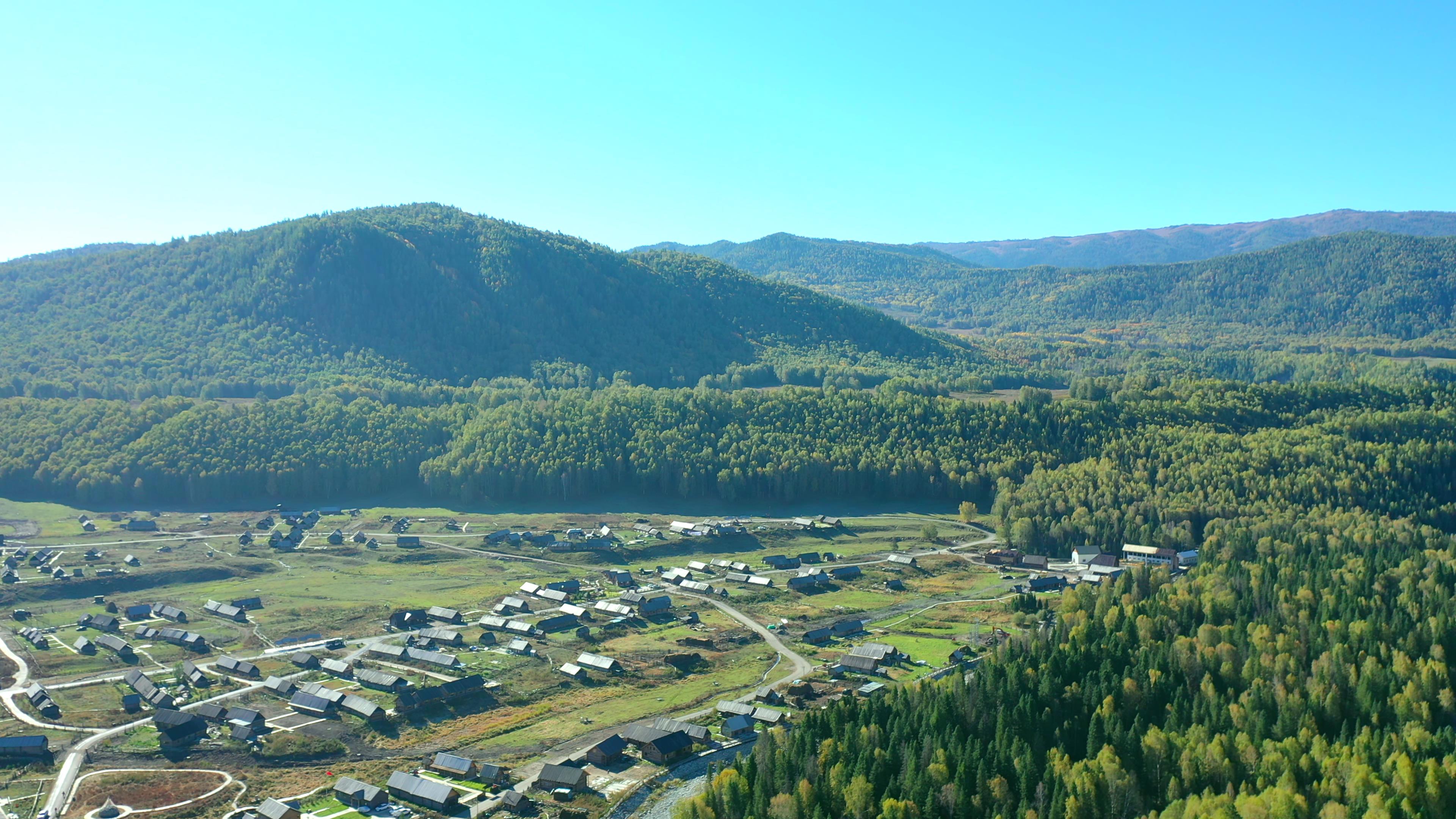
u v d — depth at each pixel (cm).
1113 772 15025
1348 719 17050
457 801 16350
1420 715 16788
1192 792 14838
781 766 15425
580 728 19400
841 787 14862
